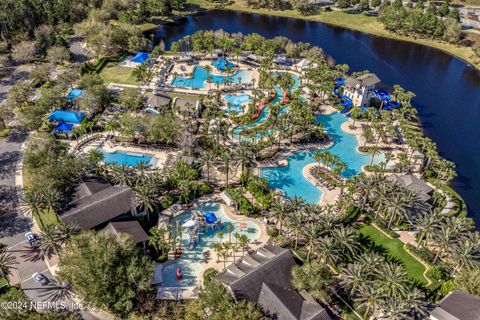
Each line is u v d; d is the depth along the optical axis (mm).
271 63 191125
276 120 142250
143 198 100375
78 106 151500
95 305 78000
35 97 158875
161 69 189500
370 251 98188
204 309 78125
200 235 101500
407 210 102938
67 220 95375
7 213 105812
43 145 119312
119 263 80250
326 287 83875
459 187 128125
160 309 81375
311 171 126750
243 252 97000
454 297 81500
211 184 119250
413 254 98250
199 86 176375
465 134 155250
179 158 122812
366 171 127938
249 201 112938
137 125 133250
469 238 91875
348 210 110312
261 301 81312
